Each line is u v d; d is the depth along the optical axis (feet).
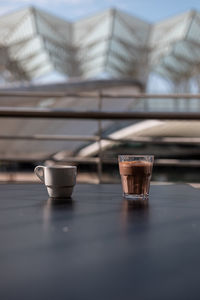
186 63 67.97
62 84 20.27
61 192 2.42
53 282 0.98
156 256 1.22
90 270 1.08
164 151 19.60
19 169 19.20
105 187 3.07
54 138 6.15
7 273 1.05
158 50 61.57
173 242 1.39
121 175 2.51
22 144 20.04
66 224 1.67
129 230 1.57
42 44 58.08
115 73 77.05
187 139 5.99
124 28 54.95
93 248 1.31
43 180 2.49
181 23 53.57
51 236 1.46
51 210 2.00
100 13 51.67
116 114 5.40
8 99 17.33
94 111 5.41
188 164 5.94
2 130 18.72
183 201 2.34
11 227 1.60
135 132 20.07
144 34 56.49
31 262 1.15
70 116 5.42
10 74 62.28
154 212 1.96
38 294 0.90
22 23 51.16
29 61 64.59
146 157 2.44
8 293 0.91
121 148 19.92
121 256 1.22
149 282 0.98
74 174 2.48
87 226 1.63
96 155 20.36
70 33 55.67
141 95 6.83
